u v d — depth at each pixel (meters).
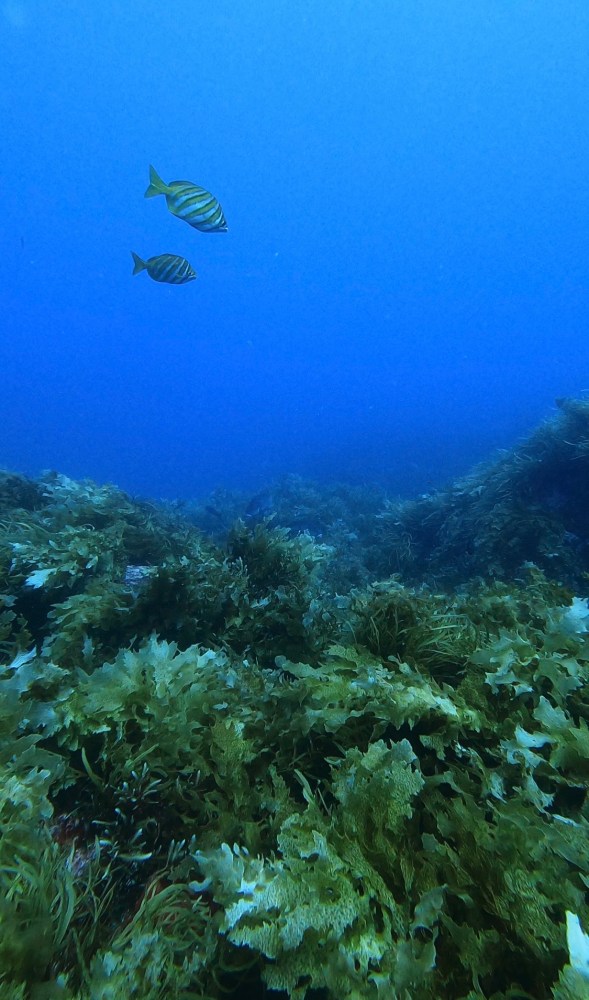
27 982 1.03
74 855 1.53
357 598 2.90
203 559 3.98
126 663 2.15
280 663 2.19
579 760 1.62
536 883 1.20
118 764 1.75
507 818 1.35
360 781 1.47
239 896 1.20
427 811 1.51
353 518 12.69
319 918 1.13
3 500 5.98
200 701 2.01
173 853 1.54
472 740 1.86
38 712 1.88
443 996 1.06
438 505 8.59
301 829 1.38
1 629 2.91
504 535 6.34
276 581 4.00
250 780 1.80
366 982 1.05
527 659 2.07
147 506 6.93
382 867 1.31
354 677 2.19
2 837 1.27
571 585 5.52
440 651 2.42
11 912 1.11
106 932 1.29
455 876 1.26
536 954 1.07
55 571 3.76
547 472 6.72
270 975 1.06
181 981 1.13
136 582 4.33
